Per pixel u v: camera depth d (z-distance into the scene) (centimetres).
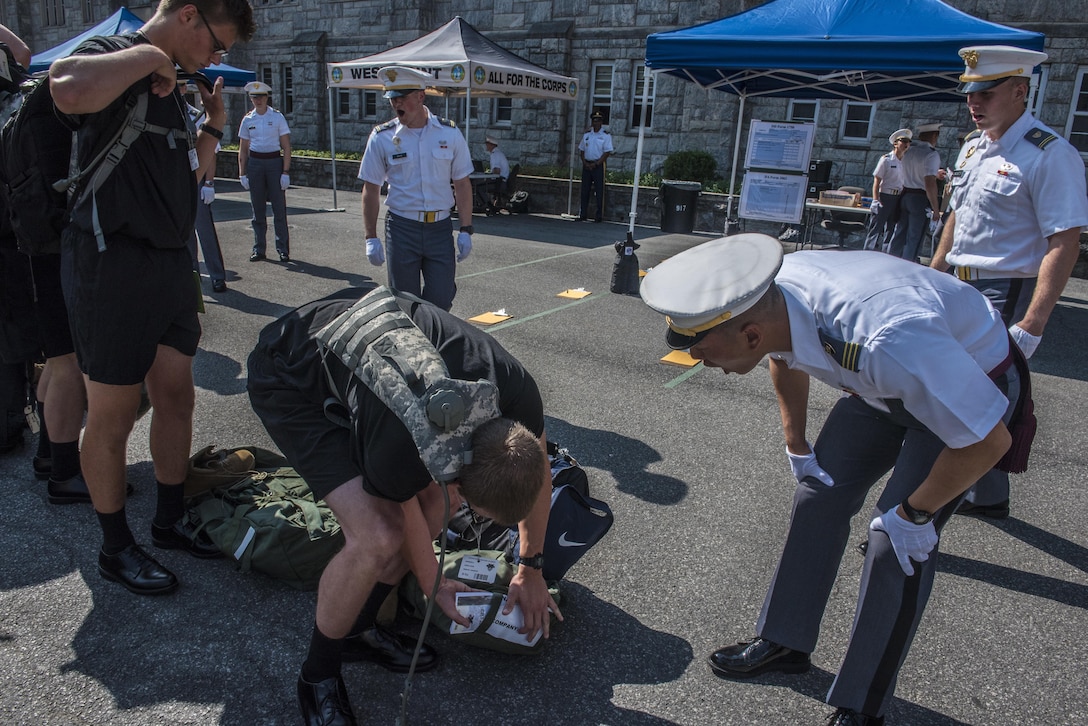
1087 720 231
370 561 192
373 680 237
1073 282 1054
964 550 328
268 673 236
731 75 890
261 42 2297
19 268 334
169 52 250
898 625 206
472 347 194
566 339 623
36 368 409
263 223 883
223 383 482
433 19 1995
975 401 168
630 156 1748
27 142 255
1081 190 310
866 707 214
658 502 355
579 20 1767
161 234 254
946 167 1436
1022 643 267
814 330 183
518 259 994
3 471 360
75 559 291
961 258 354
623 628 266
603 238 1227
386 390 173
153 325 258
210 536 290
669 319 185
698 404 486
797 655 247
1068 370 612
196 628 255
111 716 216
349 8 2094
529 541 225
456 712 225
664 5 1669
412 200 450
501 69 1168
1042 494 383
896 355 171
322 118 2211
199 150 291
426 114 455
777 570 242
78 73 218
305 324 209
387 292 206
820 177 1301
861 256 201
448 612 228
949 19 636
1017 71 318
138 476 359
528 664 247
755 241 186
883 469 231
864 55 636
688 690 238
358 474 198
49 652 240
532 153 1855
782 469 395
